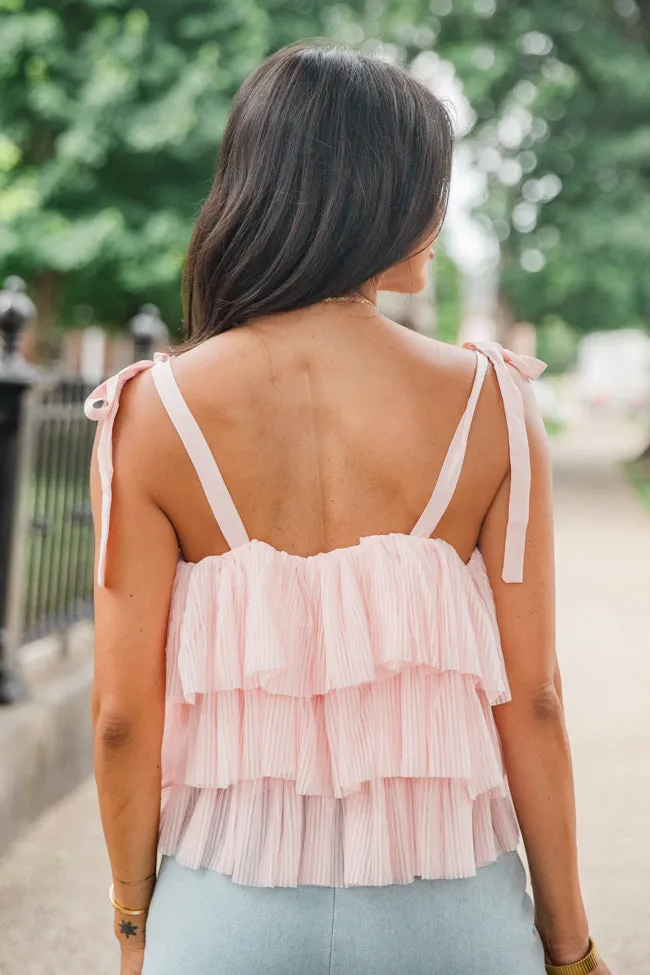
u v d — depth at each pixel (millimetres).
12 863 3229
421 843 1012
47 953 2730
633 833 3602
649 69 17469
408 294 1156
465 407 1056
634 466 18781
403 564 1023
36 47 13602
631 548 10172
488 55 17578
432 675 1033
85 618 4418
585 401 41156
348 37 16438
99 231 13883
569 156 18000
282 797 1016
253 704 1022
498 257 19875
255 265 1068
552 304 20422
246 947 978
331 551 1040
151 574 1046
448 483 1042
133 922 1096
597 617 7105
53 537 4082
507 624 1080
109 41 13844
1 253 13797
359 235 1060
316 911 987
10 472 3604
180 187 14688
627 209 18000
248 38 14227
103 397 1066
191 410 1028
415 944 984
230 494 1030
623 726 4730
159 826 1083
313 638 1023
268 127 1073
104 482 1037
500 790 1071
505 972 1001
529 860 1128
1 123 14047
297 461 1038
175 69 13961
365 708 1025
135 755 1056
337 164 1058
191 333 1133
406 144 1078
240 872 994
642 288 18391
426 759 1013
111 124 13672
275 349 1051
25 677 3928
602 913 3055
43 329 15672
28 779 3457
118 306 16453
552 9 17578
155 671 1057
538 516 1075
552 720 1088
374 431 1039
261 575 1013
